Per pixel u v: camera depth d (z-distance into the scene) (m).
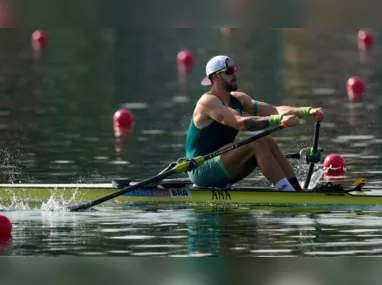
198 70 128.50
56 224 49.53
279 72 125.31
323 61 135.12
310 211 51.78
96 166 66.81
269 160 52.69
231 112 52.88
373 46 149.38
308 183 55.56
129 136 80.50
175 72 126.94
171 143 76.69
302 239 45.47
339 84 113.19
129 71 128.12
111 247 44.59
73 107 98.25
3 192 55.75
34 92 109.31
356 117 88.62
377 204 52.47
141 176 62.81
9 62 136.38
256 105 55.28
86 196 55.12
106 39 160.25
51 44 154.00
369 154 70.12
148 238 46.12
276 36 161.12
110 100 103.25
